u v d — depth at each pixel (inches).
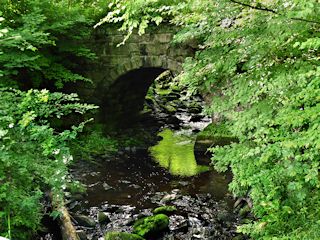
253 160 137.9
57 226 200.2
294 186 121.9
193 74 155.2
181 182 316.5
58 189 151.6
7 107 150.7
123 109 470.9
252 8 136.6
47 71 348.8
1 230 147.3
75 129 152.6
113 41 380.8
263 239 128.3
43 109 157.6
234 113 143.4
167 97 601.3
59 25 319.9
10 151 142.6
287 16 112.9
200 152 330.6
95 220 246.8
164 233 234.5
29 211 153.6
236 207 259.6
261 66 135.9
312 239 113.8
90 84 400.2
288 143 103.2
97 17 373.1
